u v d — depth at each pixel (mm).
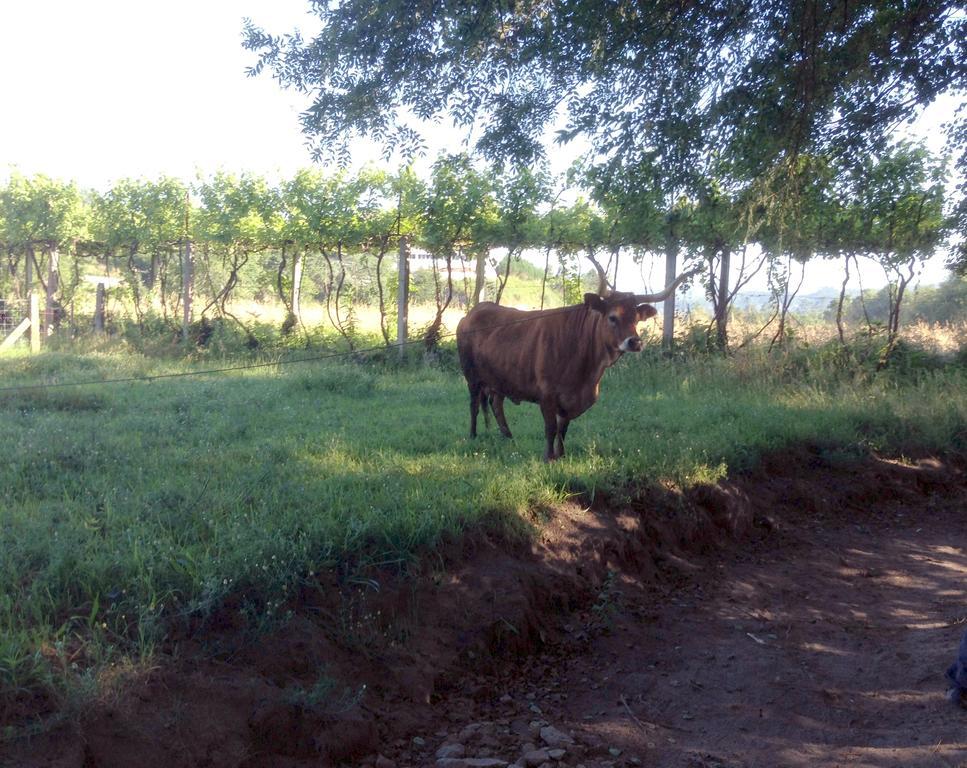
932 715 4988
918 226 14797
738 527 8312
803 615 6637
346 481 6852
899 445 10859
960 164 10672
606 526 7059
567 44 8391
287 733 4188
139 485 6562
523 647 5617
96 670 3941
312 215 17734
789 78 8727
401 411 11258
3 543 5016
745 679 5492
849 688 5422
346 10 8031
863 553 8172
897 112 8883
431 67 8406
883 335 15969
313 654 4652
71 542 5086
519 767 4262
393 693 4793
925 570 7742
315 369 15375
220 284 24562
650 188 8906
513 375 8906
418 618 5336
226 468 7273
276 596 4797
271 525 5488
